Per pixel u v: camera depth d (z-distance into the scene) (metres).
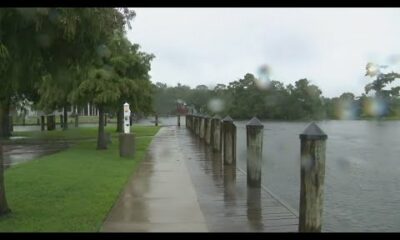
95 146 23.27
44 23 7.37
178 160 16.78
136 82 20.78
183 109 62.75
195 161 16.48
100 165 15.20
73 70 8.98
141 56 21.56
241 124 45.94
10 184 11.34
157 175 13.05
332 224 8.92
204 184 11.67
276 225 7.82
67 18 7.23
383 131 40.75
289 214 8.55
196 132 31.47
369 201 11.12
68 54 8.37
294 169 16.67
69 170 13.94
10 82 7.90
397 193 12.09
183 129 41.25
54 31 7.55
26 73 8.06
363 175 15.39
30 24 7.32
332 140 31.67
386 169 16.89
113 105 20.59
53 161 16.36
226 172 13.75
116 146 23.06
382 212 9.93
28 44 7.59
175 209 8.85
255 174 11.25
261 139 11.34
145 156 18.20
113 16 8.48
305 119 43.94
